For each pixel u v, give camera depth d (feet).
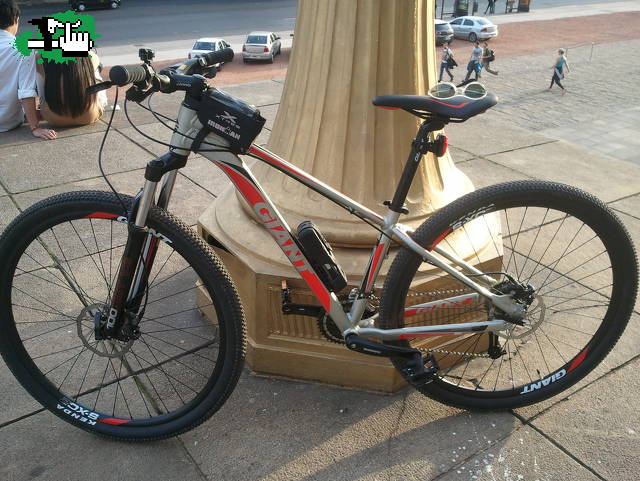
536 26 98.53
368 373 7.87
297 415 7.58
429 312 7.03
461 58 72.13
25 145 17.10
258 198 6.21
